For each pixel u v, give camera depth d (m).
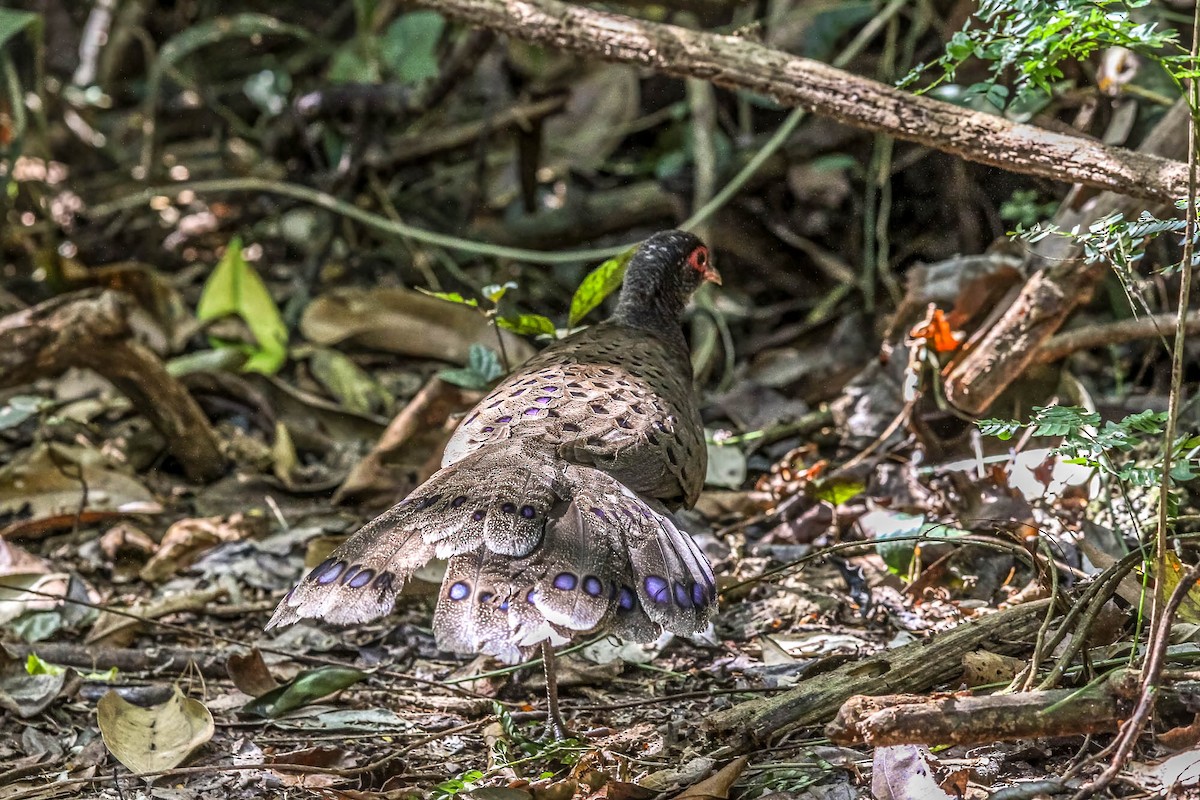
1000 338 9.96
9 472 10.95
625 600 6.41
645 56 9.39
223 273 13.02
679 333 9.57
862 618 9.20
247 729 8.09
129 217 16.69
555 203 15.78
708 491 11.12
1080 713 6.10
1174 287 11.77
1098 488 9.87
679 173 14.81
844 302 14.06
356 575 6.38
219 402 12.74
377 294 13.13
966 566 9.47
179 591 10.12
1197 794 6.14
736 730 7.23
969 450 10.59
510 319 9.62
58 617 9.34
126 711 7.73
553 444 7.11
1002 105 7.15
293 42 19.25
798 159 14.09
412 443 11.12
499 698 8.55
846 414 11.43
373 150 15.17
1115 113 11.55
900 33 14.56
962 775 6.45
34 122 17.33
